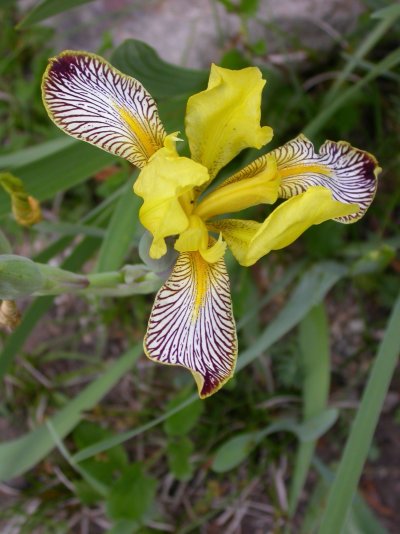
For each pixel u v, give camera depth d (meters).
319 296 0.22
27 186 0.19
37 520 0.25
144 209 0.13
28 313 0.20
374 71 0.22
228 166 0.25
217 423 0.25
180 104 0.22
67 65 0.15
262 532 0.25
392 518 0.25
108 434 0.23
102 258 0.19
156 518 0.25
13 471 0.21
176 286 0.14
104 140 0.14
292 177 0.15
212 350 0.14
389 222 0.27
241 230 0.15
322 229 0.24
